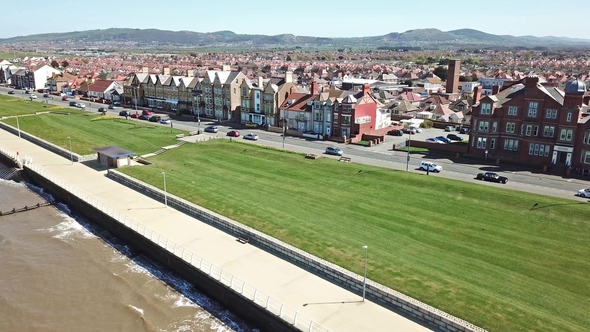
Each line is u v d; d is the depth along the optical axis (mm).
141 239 50844
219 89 128875
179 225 53656
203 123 123500
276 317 35438
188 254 45875
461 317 33781
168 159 82812
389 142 100688
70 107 148000
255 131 113500
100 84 173625
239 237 50125
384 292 36906
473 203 57812
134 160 82000
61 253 52031
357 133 100812
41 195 71312
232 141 96375
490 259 43188
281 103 116125
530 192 64250
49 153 88938
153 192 63688
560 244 46312
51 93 185250
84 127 112625
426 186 64562
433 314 33875
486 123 84000
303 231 49438
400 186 65000
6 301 42719
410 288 37812
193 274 43938
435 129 120250
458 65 180625
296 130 110625
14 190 73875
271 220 52656
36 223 60656
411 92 167625
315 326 33906
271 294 38562
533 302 35969
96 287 44812
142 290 44094
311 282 40625
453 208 56312
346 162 79188
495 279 39469
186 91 138625
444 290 37469
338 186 65625
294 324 34156
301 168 75562
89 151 87562
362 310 36250
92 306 41781
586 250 44969
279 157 82750
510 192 60500
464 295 36719
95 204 59906
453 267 41562
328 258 43344
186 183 67250
